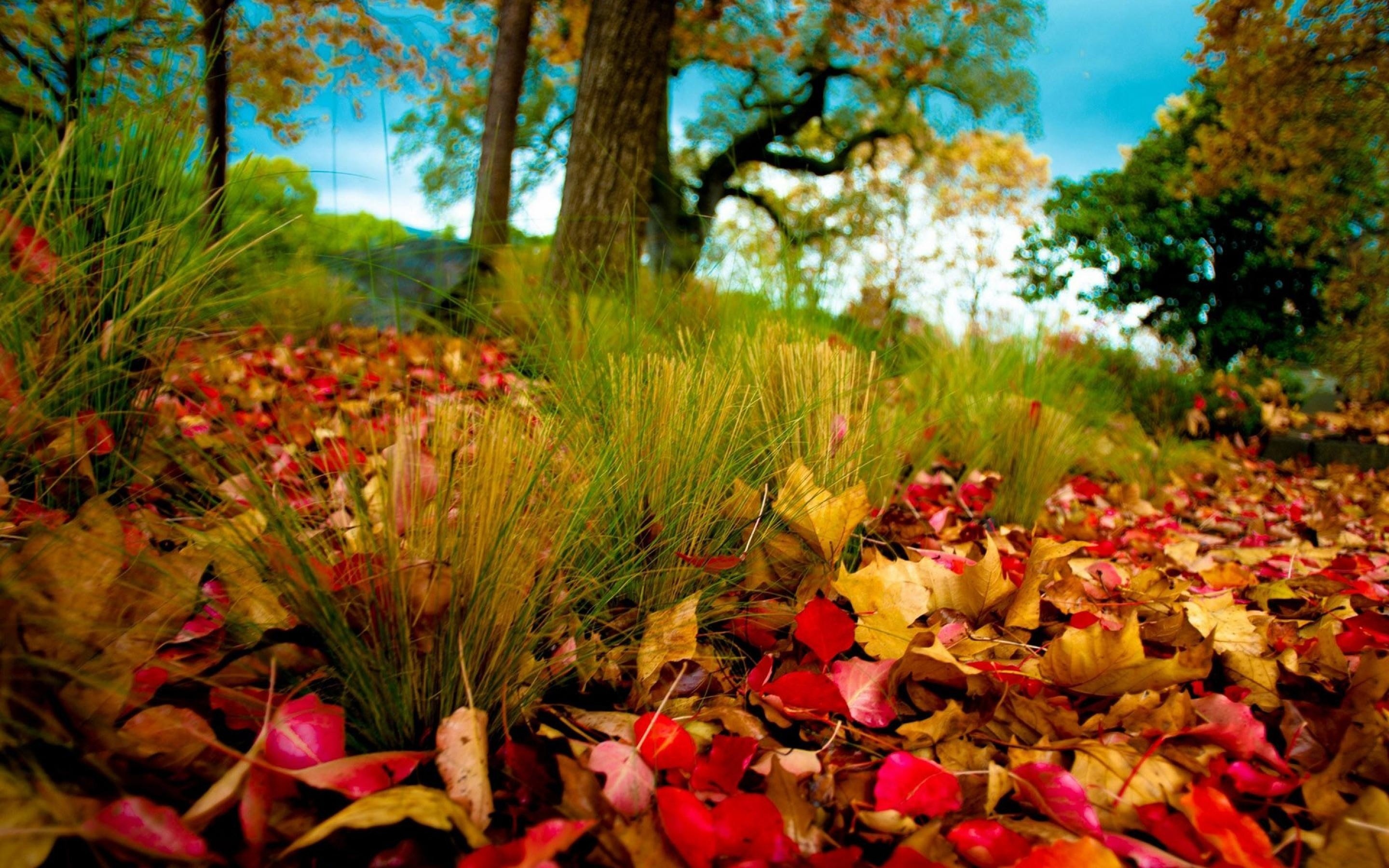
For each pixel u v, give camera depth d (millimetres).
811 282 2070
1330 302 12445
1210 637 947
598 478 1062
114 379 1166
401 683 806
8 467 1075
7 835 507
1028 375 3309
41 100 1241
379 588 802
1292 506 3812
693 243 1948
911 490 2230
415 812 616
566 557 1069
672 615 1022
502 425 944
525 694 876
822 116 15320
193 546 911
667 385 1264
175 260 1296
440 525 831
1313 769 882
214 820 665
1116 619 1297
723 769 793
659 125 4676
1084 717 992
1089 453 3623
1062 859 651
